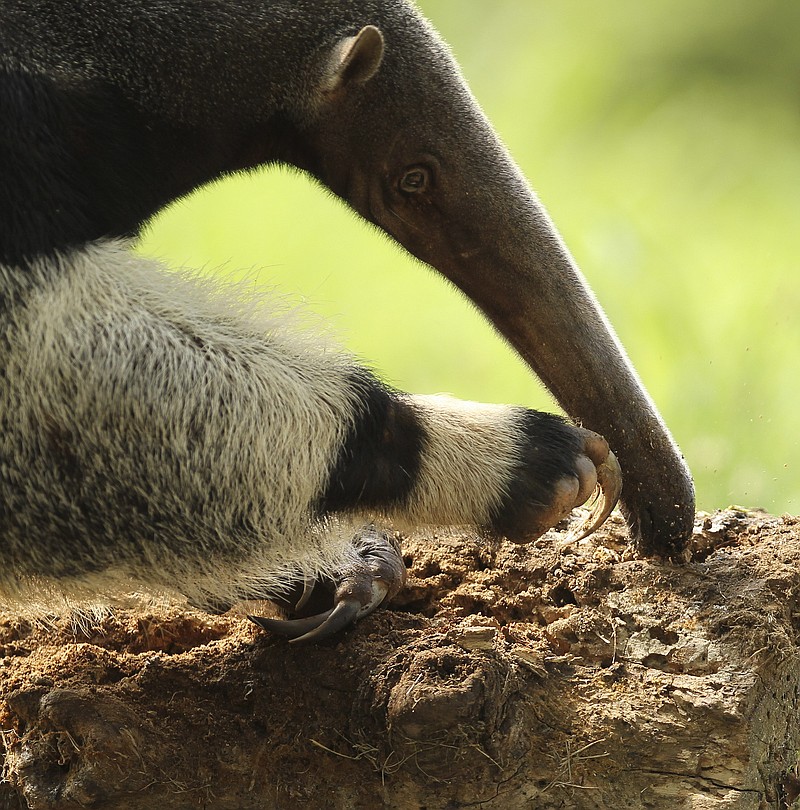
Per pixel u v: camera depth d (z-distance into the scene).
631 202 29.19
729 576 9.73
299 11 9.20
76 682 9.02
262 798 8.77
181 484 8.14
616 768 8.68
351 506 8.63
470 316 24.78
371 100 9.55
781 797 9.14
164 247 25.92
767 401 18.83
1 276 7.93
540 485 8.80
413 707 8.33
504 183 9.80
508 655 8.91
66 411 7.98
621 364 9.80
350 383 8.62
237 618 9.86
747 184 31.12
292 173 11.20
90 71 8.67
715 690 8.86
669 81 35.66
